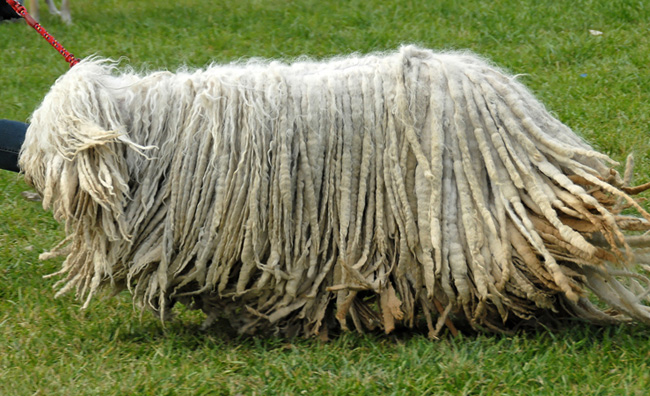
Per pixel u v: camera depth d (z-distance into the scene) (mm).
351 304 5809
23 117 10836
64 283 7035
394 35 13008
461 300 5531
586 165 5504
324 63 5887
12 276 7184
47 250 7633
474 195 5383
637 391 4914
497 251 5367
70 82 5617
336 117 5500
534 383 5133
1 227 8133
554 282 5379
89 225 5633
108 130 5500
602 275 5512
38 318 6426
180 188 5516
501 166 5418
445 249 5410
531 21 12961
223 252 5562
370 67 5668
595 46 11695
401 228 5465
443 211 5410
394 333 5988
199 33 14023
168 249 5605
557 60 11539
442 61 5625
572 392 4949
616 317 5852
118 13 15914
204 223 5547
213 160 5469
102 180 5418
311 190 5500
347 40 13062
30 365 5609
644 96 10086
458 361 5328
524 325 5844
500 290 5406
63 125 5477
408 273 5605
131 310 6562
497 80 5582
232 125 5477
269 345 5875
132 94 5660
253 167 5449
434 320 6059
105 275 5836
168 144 5566
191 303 6043
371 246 5590
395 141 5449
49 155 5566
